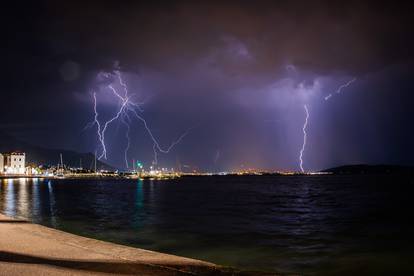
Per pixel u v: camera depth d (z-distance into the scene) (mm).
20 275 8438
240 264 17750
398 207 52312
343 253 20578
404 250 21484
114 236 25891
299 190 110562
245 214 43875
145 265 9852
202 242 23891
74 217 38344
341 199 70875
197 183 195000
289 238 25938
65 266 9492
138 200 68625
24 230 16297
